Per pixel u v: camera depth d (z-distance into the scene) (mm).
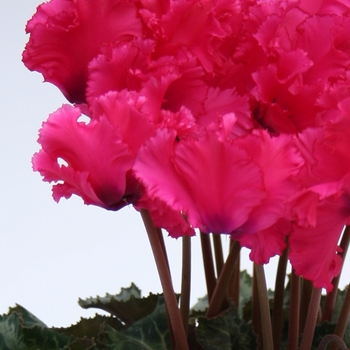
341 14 623
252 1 623
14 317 688
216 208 541
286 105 586
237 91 607
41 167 567
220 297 673
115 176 552
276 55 587
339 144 532
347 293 673
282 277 694
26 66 608
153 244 606
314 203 536
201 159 532
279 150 537
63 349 655
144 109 557
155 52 592
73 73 607
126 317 735
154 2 600
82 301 753
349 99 527
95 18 592
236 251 663
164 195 534
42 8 616
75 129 547
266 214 543
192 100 589
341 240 688
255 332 696
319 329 699
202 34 603
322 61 595
